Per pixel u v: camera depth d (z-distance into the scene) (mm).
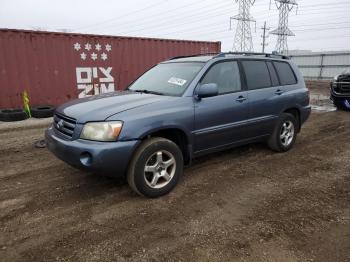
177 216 3434
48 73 9688
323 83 27422
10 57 9023
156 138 3822
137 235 3066
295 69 6074
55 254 2771
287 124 5770
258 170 4852
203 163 5145
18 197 3895
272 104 5285
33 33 9234
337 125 8414
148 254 2775
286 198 3891
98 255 2756
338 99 10555
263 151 5820
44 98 9773
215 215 3459
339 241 2986
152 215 3451
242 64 5000
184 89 4219
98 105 3854
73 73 10102
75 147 3465
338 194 4012
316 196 3953
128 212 3518
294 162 5246
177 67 4805
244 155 5578
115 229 3168
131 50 10992
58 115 4043
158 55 11641
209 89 4062
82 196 3922
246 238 3020
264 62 5422
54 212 3514
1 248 2855
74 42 9938
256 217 3420
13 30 8930
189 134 4105
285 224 3275
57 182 4367
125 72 11031
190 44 12359
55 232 3111
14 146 6273
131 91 4680
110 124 3457
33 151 5938
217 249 2850
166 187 3918
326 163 5207
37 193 4008
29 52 9281
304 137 7078
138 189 3709
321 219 3389
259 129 5188
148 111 3727
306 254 2789
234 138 4816
